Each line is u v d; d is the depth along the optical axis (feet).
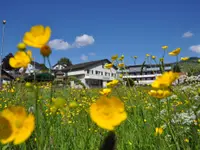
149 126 9.07
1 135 2.44
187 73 14.38
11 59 4.12
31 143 6.56
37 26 3.47
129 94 11.85
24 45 4.17
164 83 4.74
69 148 8.19
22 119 2.50
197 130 7.86
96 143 7.69
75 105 4.77
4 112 2.52
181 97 9.28
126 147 7.96
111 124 2.49
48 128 4.56
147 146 7.91
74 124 9.82
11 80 15.17
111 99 2.59
